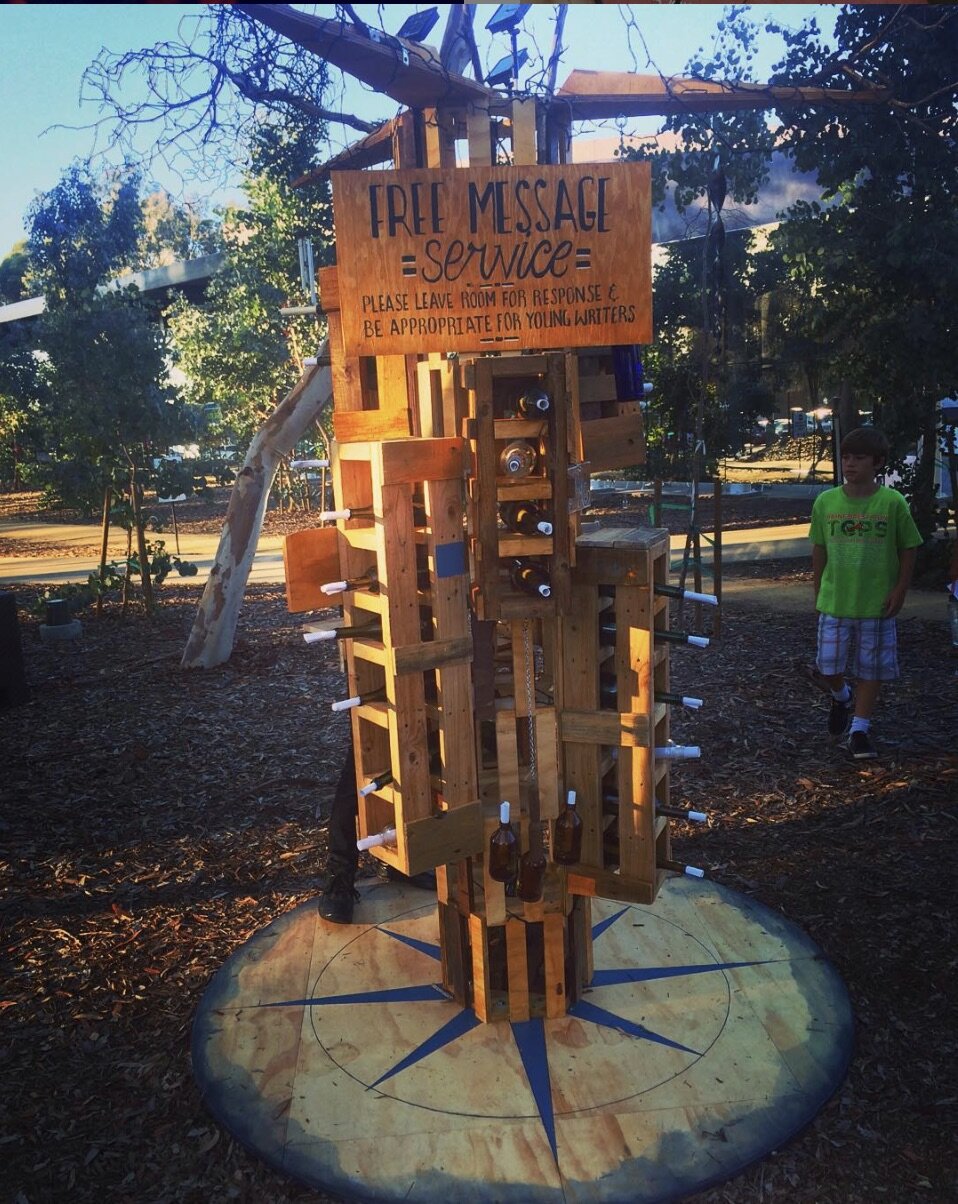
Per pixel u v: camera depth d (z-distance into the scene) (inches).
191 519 823.1
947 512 397.4
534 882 104.0
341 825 139.2
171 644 354.6
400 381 109.2
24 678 282.2
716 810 179.9
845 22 327.0
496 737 113.3
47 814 195.9
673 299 522.9
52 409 426.9
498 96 106.4
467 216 97.0
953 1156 96.3
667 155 329.1
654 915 140.2
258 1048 114.3
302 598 108.1
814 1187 93.0
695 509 314.0
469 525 100.5
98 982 132.7
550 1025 116.0
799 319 461.1
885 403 404.2
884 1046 112.6
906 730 215.6
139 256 807.1
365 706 108.6
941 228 355.9
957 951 130.9
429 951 133.9
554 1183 93.1
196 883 162.2
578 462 102.7
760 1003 119.3
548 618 101.1
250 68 113.9
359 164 134.0
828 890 148.7
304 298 663.8
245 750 229.6
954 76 331.6
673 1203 91.3
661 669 113.3
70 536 763.4
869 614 196.5
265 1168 97.3
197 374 722.8
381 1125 101.3
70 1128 104.3
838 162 351.3
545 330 100.0
